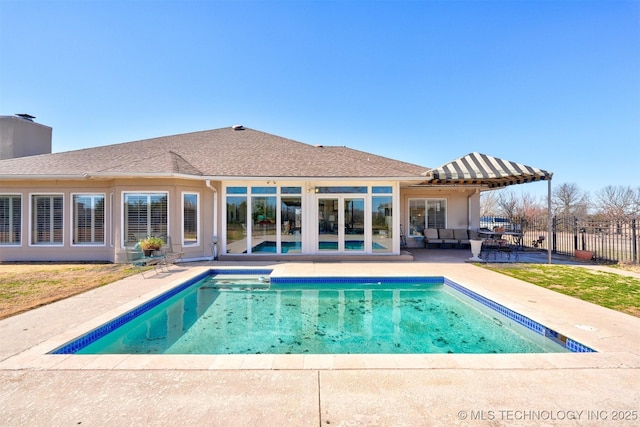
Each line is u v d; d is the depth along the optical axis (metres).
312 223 12.40
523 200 39.59
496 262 11.45
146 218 11.09
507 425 2.62
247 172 11.85
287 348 5.14
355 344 5.30
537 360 3.73
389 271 9.58
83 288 7.29
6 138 14.36
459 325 6.17
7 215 11.67
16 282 7.98
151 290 7.11
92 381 3.26
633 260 11.25
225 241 12.26
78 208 11.72
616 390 3.11
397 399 2.95
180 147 14.41
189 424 2.60
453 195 16.30
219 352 4.99
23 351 3.95
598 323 5.01
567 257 12.78
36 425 2.59
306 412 2.77
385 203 12.45
